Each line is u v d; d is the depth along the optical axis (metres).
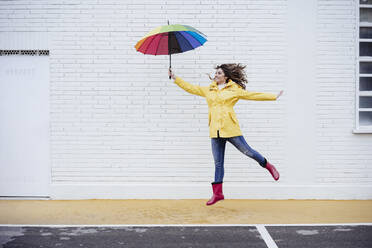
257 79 6.32
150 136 6.33
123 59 6.32
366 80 6.61
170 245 3.94
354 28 6.35
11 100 6.32
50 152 6.32
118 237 4.20
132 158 6.33
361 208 5.68
